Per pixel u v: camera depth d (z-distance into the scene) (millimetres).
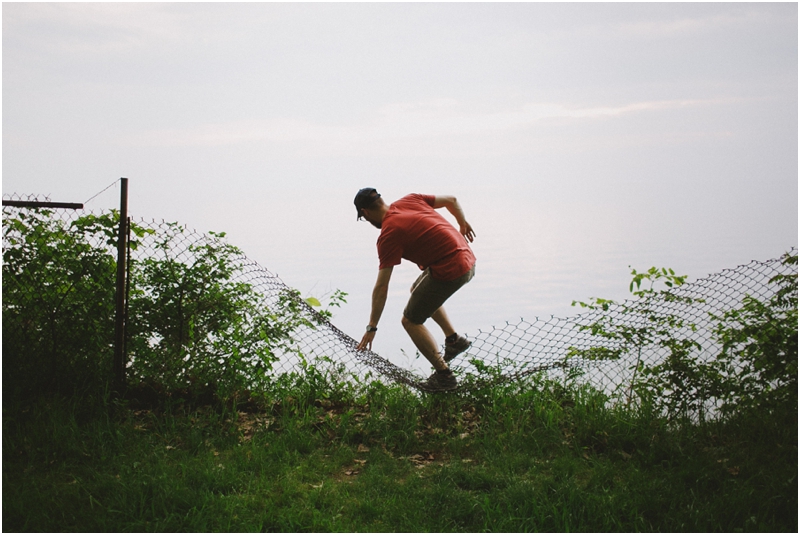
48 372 5148
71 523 3539
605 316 5203
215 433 4797
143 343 5367
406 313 5125
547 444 4609
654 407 4891
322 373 5598
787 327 4598
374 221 5117
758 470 4059
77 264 5109
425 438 4816
